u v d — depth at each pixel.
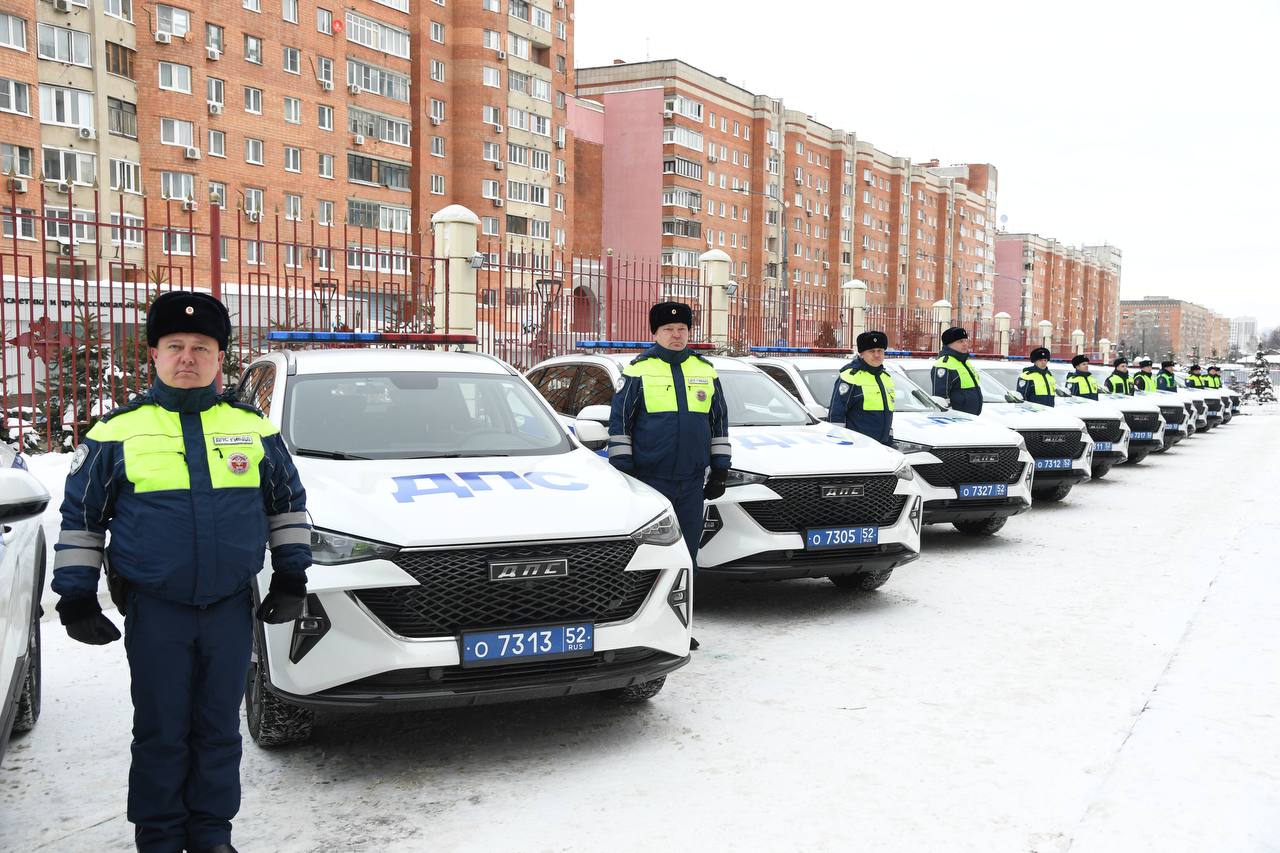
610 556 3.95
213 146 41.72
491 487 4.19
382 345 8.71
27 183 34.72
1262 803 3.55
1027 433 10.96
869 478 6.23
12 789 3.72
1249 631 5.84
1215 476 14.83
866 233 87.06
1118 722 4.38
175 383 2.87
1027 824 3.42
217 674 2.92
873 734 4.27
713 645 5.64
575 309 12.86
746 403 7.63
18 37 34.56
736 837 3.34
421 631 3.67
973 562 8.02
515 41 56.69
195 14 40.62
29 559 3.97
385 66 49.69
